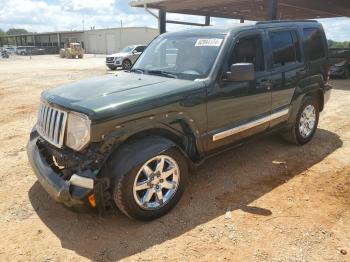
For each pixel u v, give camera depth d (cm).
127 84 395
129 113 330
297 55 536
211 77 400
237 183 445
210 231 339
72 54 4500
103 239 329
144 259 301
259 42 468
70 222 357
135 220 353
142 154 335
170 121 365
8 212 376
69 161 337
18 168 496
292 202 396
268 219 360
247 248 314
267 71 473
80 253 309
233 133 435
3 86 1359
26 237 332
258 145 585
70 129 335
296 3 1380
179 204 390
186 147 391
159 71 451
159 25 1399
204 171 480
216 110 408
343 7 1588
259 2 1258
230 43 423
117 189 327
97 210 334
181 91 372
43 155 380
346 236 332
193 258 302
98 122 313
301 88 541
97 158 324
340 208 383
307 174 472
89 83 413
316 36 583
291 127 550
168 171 361
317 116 605
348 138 630
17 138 642
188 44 454
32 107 934
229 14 1656
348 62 1584
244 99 441
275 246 317
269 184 442
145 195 347
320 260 299
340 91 1186
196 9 1473
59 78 1656
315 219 360
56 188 326
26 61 3616
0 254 308
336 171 482
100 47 7100
